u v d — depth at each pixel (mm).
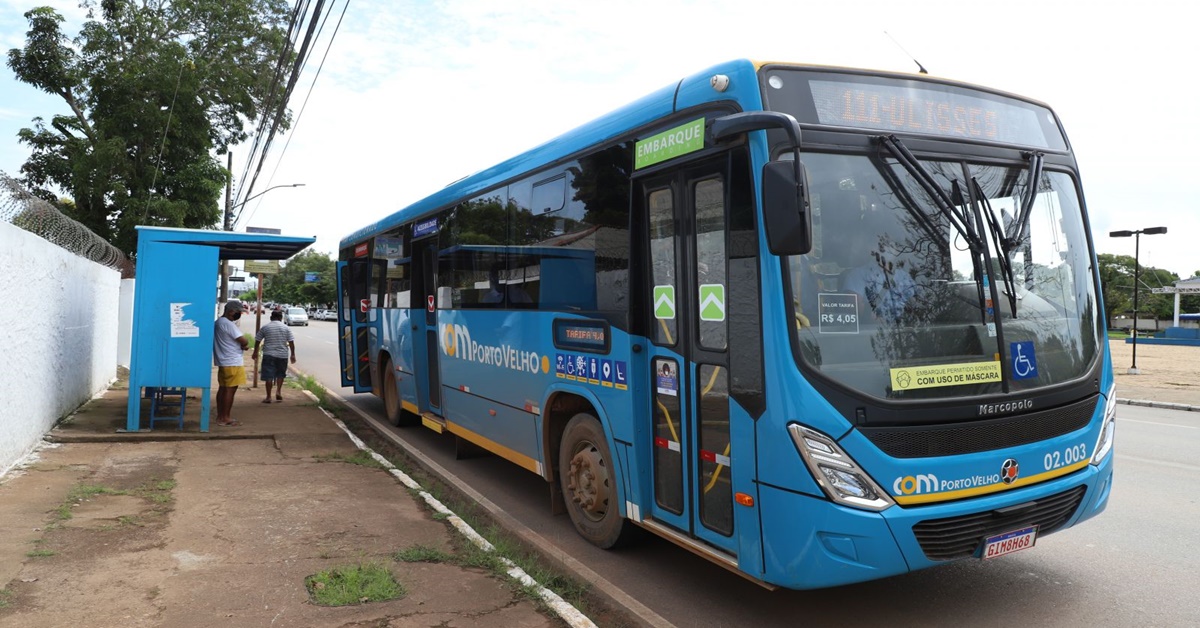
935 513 3783
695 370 4539
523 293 6676
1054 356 4363
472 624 4145
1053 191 4688
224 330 10508
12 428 7465
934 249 4133
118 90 21078
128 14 22375
